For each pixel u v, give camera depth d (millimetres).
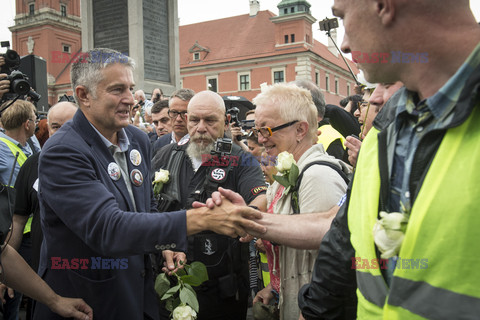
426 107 918
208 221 1579
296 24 39625
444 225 799
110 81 1775
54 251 1747
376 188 1020
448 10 852
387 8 867
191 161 2631
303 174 1793
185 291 1987
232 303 2434
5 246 1765
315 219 1615
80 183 1625
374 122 1146
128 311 1797
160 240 1546
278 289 1991
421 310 826
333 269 1242
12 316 3148
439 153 846
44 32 38844
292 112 1927
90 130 1791
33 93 3850
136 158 1998
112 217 1555
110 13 12617
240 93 41844
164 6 13172
